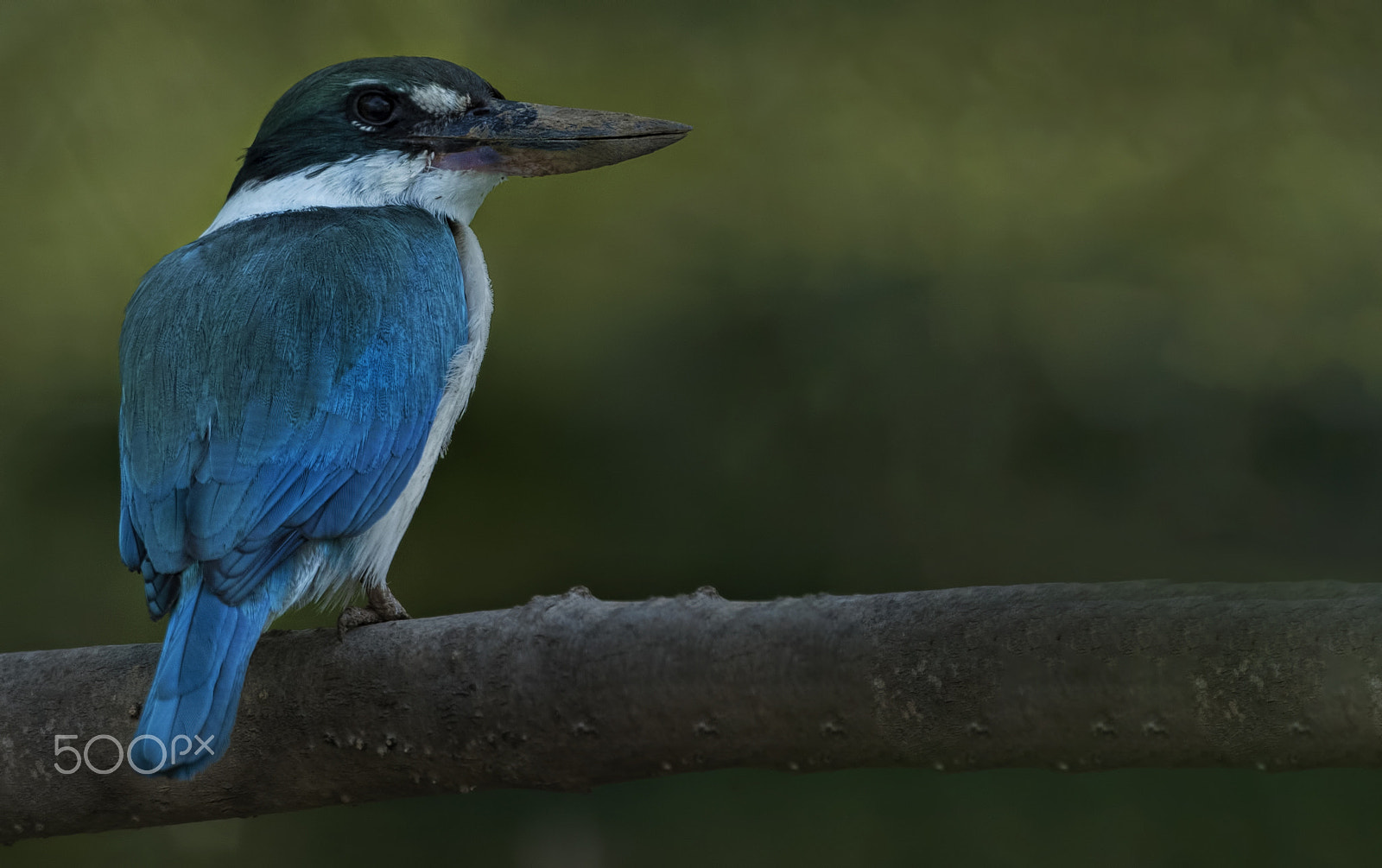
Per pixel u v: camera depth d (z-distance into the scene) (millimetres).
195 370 5113
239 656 5074
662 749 5059
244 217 5176
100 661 5086
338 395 5121
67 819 5086
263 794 5078
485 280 5176
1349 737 5023
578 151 5184
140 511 5098
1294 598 5027
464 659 5062
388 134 5184
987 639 5039
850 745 5047
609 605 5062
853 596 5051
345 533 5117
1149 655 5031
